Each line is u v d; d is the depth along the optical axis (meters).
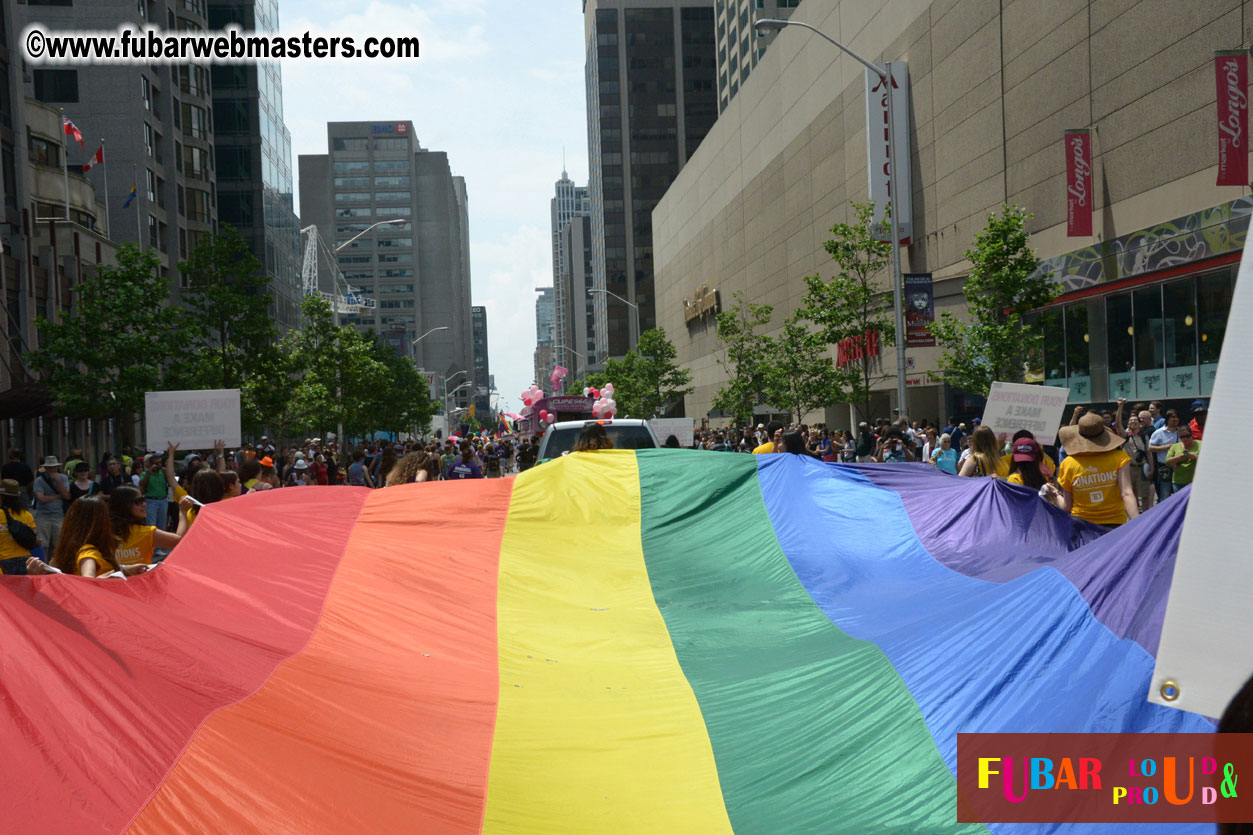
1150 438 18.88
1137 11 26.66
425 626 6.02
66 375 29.70
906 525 8.02
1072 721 3.86
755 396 50.50
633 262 152.38
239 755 3.59
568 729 4.68
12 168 39.47
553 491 8.04
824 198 52.88
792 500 8.28
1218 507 2.01
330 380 50.06
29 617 3.70
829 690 4.79
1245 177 22.44
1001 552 7.70
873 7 45.34
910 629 5.26
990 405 12.52
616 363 97.06
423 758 4.20
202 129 75.31
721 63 102.44
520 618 6.34
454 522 7.61
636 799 4.04
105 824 3.04
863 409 51.34
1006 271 26.61
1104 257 28.52
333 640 5.65
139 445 51.97
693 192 88.44
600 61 152.25
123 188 62.94
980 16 35.59
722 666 5.52
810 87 54.75
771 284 64.12
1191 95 24.58
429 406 106.62
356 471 26.47
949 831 3.75
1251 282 2.00
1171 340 26.17
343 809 3.57
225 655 4.59
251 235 87.00
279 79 100.19
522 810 3.89
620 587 7.15
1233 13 23.11
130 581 5.62
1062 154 30.62
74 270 43.34
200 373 33.62
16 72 39.91
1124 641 4.11
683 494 8.27
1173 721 3.67
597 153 157.25
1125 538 4.52
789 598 6.98
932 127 40.06
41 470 18.45
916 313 33.09
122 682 3.66
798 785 4.14
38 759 3.14
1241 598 1.98
